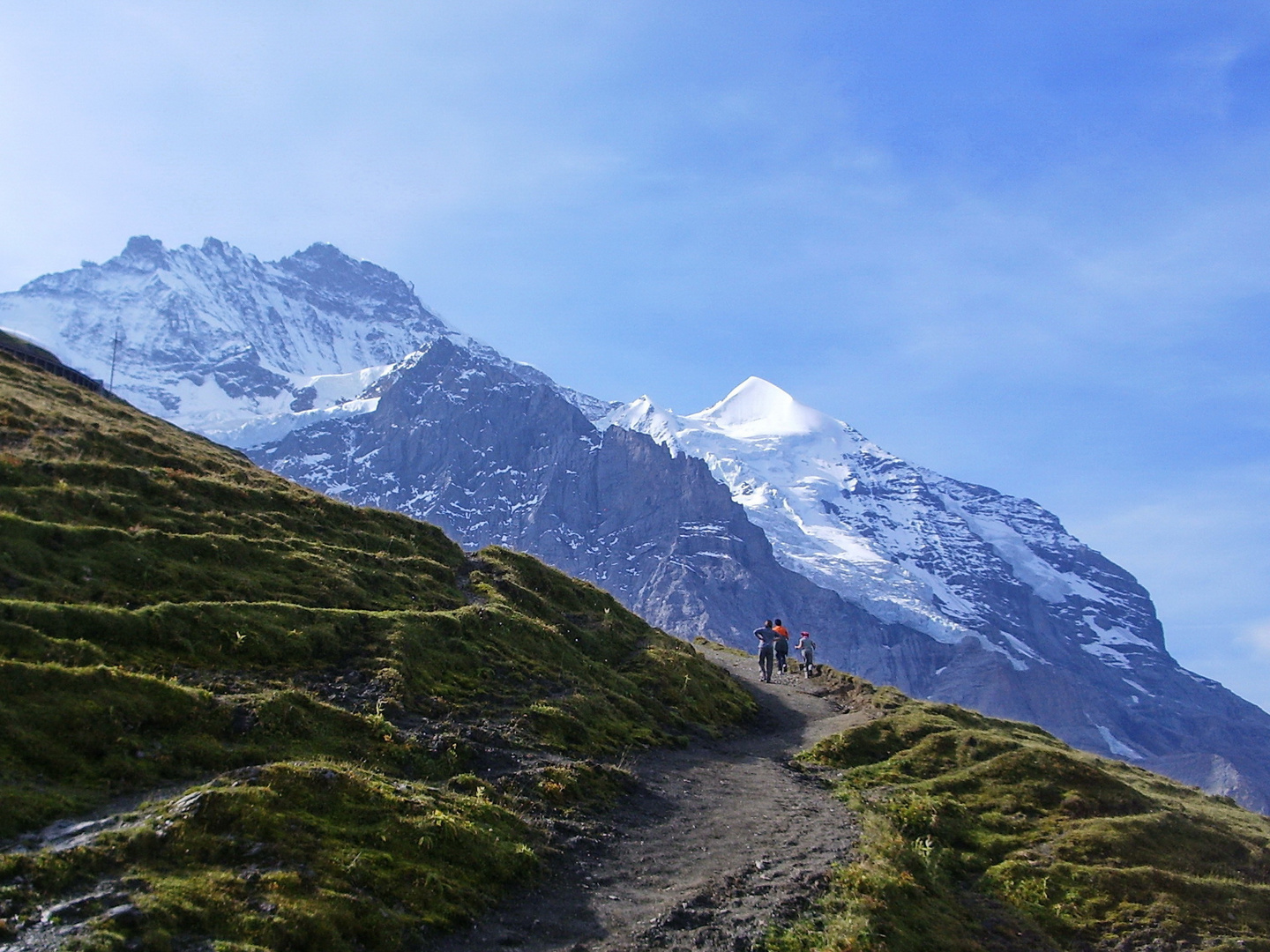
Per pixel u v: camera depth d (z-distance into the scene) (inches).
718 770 1263.5
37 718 769.6
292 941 623.2
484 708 1173.1
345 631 1193.4
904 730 1485.0
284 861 697.0
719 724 1517.0
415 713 1083.3
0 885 599.8
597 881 852.0
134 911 597.9
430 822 807.1
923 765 1373.0
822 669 2009.1
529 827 906.1
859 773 1334.9
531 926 749.3
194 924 610.2
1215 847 1238.3
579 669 1448.1
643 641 1798.7
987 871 1104.2
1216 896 1110.4
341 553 1492.4
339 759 911.0
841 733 1456.7
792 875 911.7
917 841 1098.1
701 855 948.0
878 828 1090.7
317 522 1619.1
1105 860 1148.5
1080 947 998.4
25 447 1400.1
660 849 950.4
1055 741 1694.1
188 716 864.3
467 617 1390.3
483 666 1289.4
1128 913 1053.8
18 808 676.7
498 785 977.5
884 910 880.3
